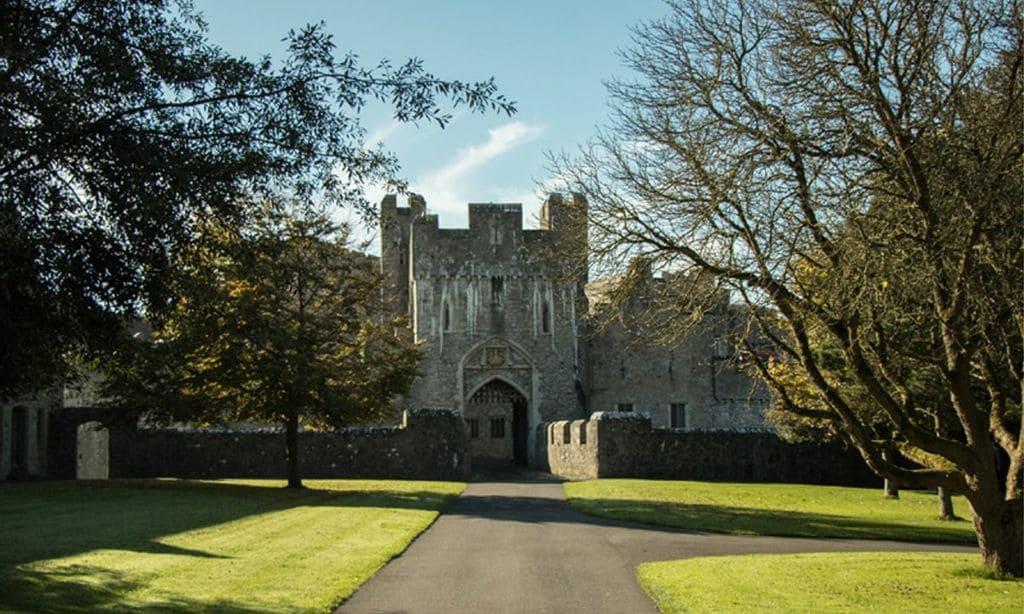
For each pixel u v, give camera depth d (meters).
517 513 24.00
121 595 11.90
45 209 10.35
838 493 32.53
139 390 28.78
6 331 10.30
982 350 15.84
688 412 54.44
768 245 14.51
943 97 13.51
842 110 13.47
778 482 37.81
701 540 19.28
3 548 15.62
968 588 13.84
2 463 34.12
